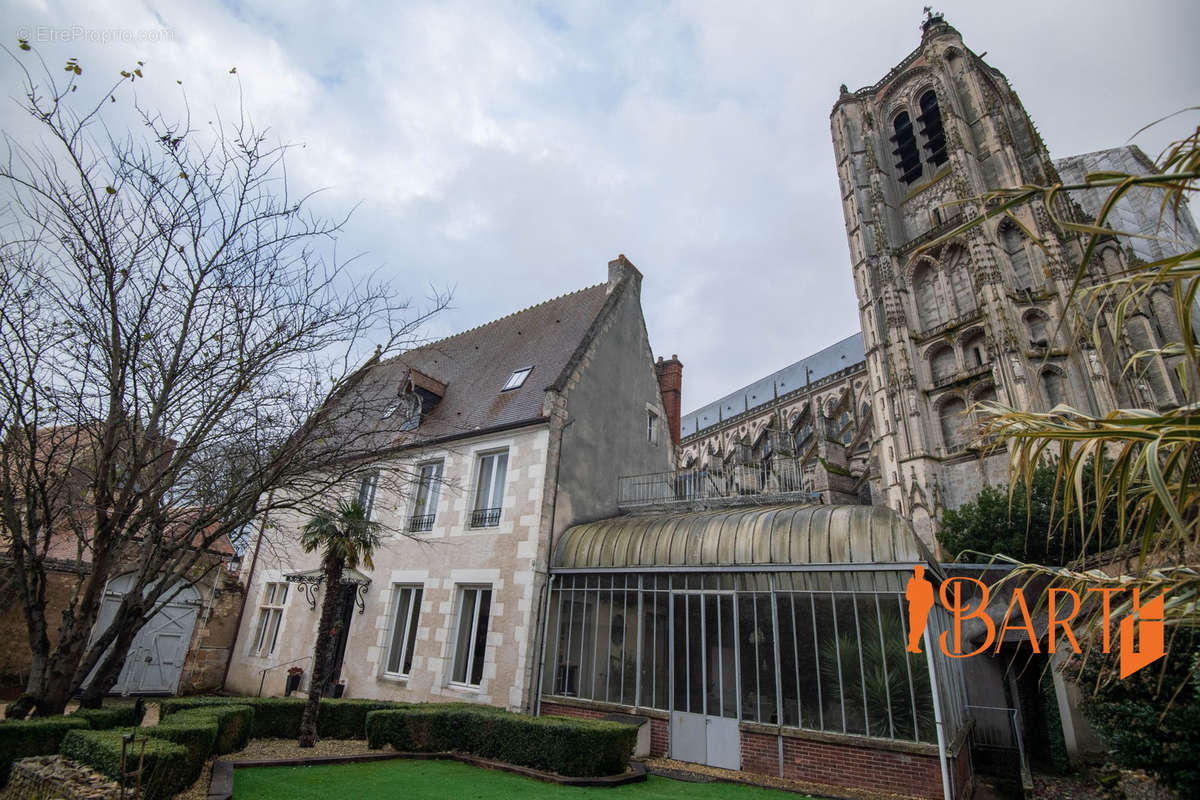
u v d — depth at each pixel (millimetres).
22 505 8734
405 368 19562
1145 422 3248
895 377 35594
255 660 16812
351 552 10859
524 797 7066
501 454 14680
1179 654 5793
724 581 10773
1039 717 12664
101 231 7855
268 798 6383
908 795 8250
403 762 8883
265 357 8750
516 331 19281
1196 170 2746
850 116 46906
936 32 42969
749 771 9555
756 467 15477
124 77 7688
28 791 5664
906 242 40312
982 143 38562
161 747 5949
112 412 7984
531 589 12469
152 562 9000
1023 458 3840
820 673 9445
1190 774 5793
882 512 9969
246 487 9008
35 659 7930
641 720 10695
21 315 7566
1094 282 30172
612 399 16031
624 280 17609
